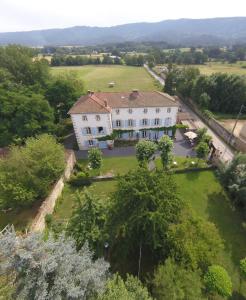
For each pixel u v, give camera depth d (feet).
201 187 100.01
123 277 62.64
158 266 56.34
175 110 135.74
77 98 154.81
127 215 57.82
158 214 52.34
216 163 112.16
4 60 183.42
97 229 57.52
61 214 88.28
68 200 95.61
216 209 87.56
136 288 46.68
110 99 134.82
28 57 196.44
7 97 126.41
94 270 41.37
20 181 81.82
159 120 138.72
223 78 189.57
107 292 41.83
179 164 116.57
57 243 40.19
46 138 98.07
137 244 62.95
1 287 34.53
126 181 60.64
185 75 249.34
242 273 57.26
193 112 200.64
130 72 404.16
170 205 55.83
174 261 52.29
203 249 54.13
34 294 33.45
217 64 440.45
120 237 63.93
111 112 131.23
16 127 123.54
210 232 59.16
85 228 57.41
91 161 106.52
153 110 134.31
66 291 35.68
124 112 133.08
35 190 84.33
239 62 454.40
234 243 73.31
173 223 58.85
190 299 46.50
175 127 142.51
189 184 101.91
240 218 83.15
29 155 87.40
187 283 47.70
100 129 130.31
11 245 33.53
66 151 117.80
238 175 85.66
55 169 89.66
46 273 35.37
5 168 84.23
